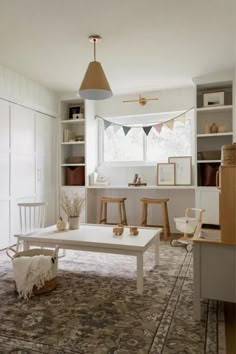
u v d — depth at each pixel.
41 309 1.99
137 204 4.85
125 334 1.68
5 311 1.97
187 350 1.53
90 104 4.89
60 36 2.82
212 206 3.98
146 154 4.82
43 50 3.15
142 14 2.44
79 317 1.88
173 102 4.61
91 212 4.88
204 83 4.01
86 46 3.05
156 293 2.26
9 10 2.36
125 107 4.89
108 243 2.39
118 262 3.07
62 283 2.47
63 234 2.78
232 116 4.02
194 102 4.27
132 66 3.62
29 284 2.18
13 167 3.92
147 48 3.10
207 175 4.07
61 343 1.59
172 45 3.04
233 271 1.82
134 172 4.86
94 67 2.61
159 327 1.76
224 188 1.82
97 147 5.10
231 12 2.41
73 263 3.04
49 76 4.02
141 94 4.79
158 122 4.77
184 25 2.62
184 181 4.47
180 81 4.22
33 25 2.61
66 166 4.96
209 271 1.86
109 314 1.92
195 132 4.14
